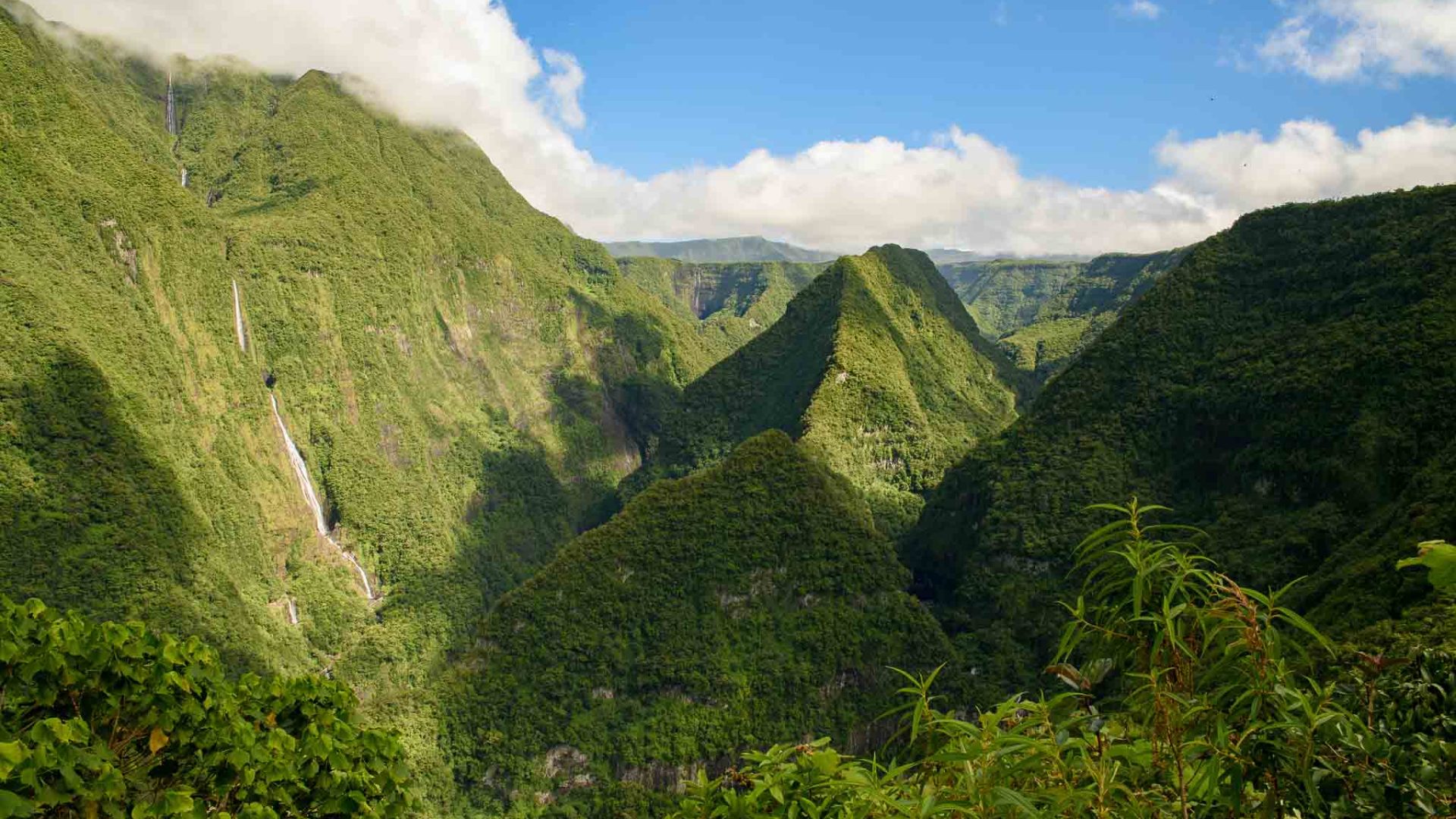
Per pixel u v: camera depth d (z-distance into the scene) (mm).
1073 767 3703
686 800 4441
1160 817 3678
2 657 5242
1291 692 3352
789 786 4086
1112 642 3949
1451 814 3400
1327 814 3615
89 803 4812
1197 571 3615
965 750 3449
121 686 5660
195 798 5668
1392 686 4207
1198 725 3795
